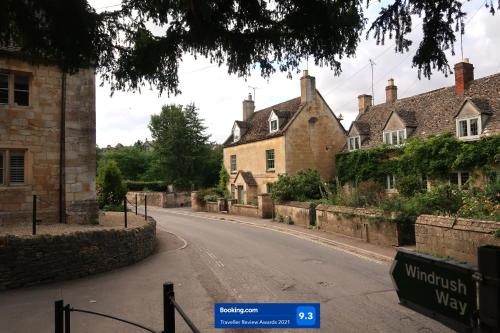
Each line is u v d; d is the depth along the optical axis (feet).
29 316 23.77
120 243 37.47
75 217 42.55
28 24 13.08
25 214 40.40
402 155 71.00
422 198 46.73
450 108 71.97
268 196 80.74
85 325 22.36
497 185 41.81
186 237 57.26
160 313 24.22
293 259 39.75
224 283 30.94
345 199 59.41
